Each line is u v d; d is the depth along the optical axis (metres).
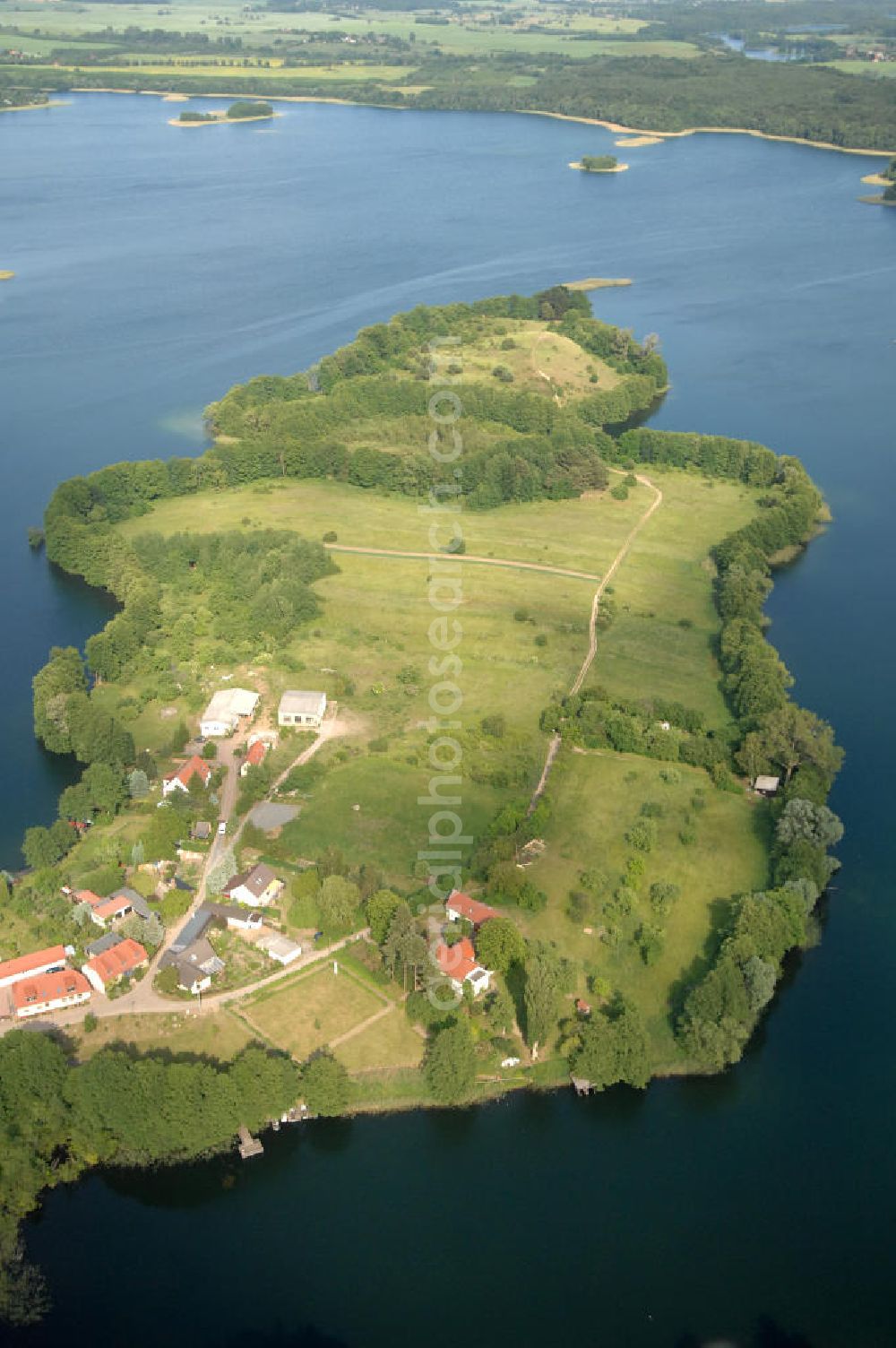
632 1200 156.25
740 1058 174.38
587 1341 140.88
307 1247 151.00
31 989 177.25
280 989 179.62
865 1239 151.75
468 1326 142.25
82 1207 155.62
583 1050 166.50
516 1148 161.88
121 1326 142.25
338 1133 162.88
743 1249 150.50
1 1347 140.38
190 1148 159.12
